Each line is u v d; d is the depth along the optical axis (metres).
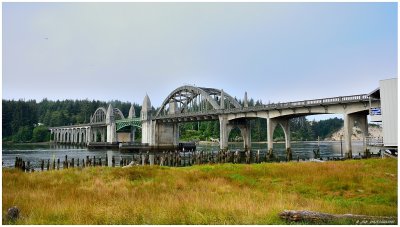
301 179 25.77
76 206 14.88
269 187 23.62
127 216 13.30
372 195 20.19
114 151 122.50
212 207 14.50
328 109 55.78
